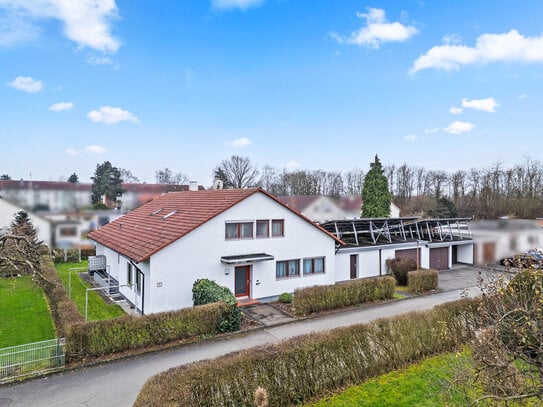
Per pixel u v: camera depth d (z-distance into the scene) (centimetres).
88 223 3597
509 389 652
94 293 2092
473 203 6191
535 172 5722
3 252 1602
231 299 1564
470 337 788
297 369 972
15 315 1711
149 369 1197
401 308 1919
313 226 2183
